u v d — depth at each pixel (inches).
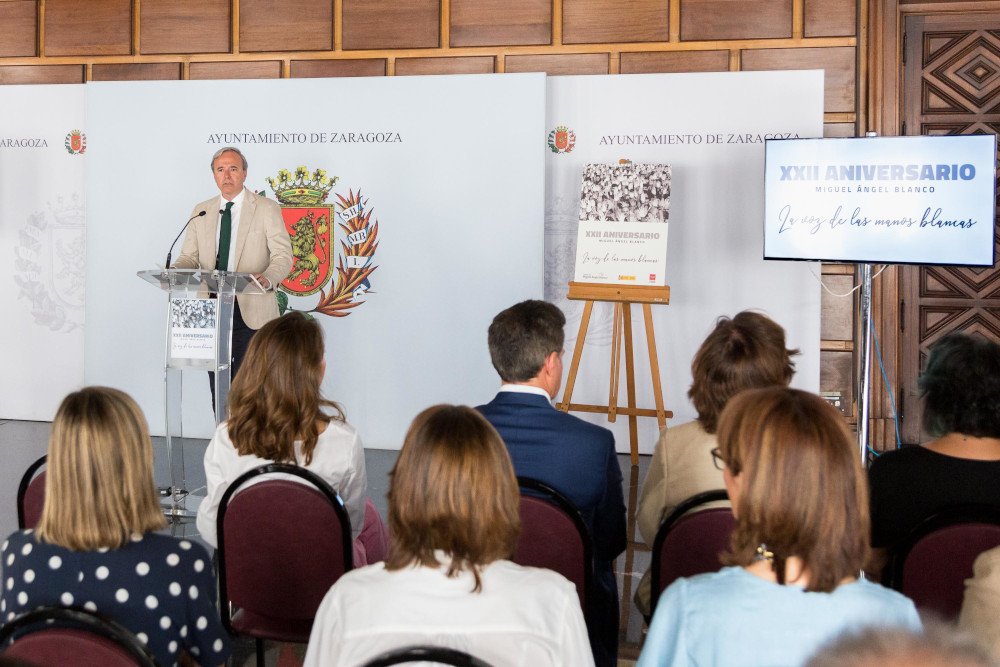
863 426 174.7
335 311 235.3
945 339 87.4
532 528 83.2
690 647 48.5
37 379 255.8
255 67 244.2
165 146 239.8
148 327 241.8
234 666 108.6
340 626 54.0
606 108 227.8
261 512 88.6
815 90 218.4
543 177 225.6
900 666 18.7
